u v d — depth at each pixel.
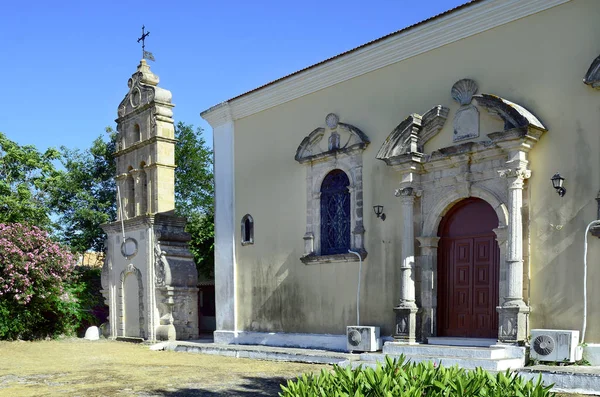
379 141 13.89
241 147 17.28
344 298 14.34
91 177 28.50
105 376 11.92
